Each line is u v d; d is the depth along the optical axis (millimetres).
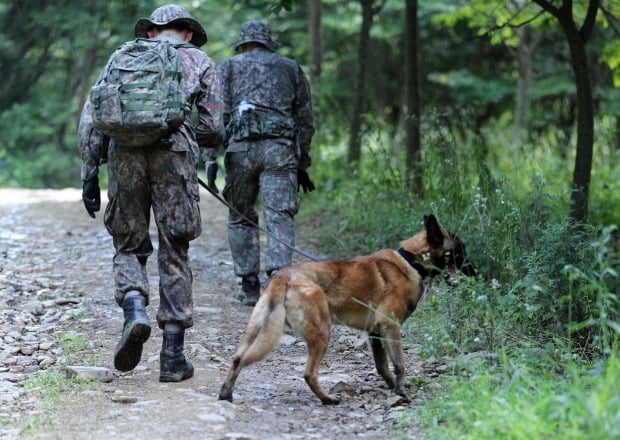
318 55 25016
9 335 10031
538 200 11664
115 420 7113
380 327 8164
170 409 7406
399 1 35219
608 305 8648
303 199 21859
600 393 6297
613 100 31859
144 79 7820
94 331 10555
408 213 15062
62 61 46625
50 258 15625
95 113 7789
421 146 19688
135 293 8258
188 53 8453
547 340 9609
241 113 11953
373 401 8078
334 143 24344
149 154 8180
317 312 7793
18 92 45219
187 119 8297
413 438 6781
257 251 12375
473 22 21266
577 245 9812
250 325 7703
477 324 9336
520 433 5996
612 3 17016
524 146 23016
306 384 8688
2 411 7348
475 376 7391
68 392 7867
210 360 9484
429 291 11516
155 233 18062
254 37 12352
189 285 8492
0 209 22781
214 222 20672
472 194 13367
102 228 19422
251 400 8000
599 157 23047
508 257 11047
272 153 11961
